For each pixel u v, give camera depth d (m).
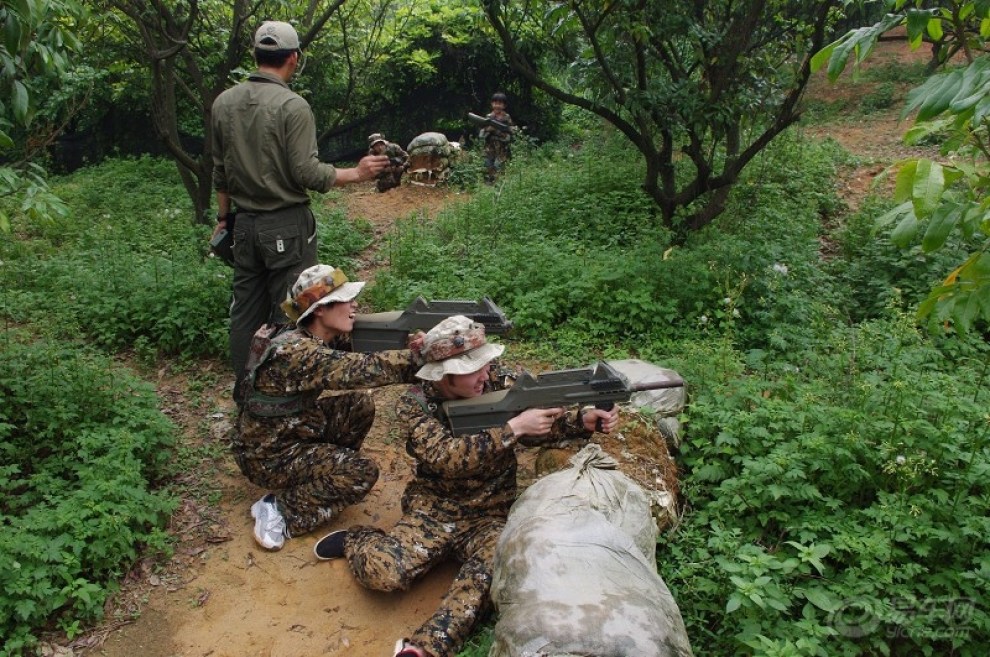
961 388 4.64
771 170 10.12
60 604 3.66
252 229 4.89
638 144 7.95
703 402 4.62
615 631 2.65
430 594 3.86
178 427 5.33
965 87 2.39
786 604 3.23
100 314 6.49
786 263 7.09
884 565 3.46
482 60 16.12
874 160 11.47
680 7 7.51
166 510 4.31
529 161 12.97
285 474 4.25
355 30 12.83
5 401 4.91
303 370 3.97
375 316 4.34
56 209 4.63
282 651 3.60
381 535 3.92
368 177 4.96
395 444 5.14
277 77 4.85
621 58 7.70
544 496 3.37
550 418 3.64
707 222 8.31
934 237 2.44
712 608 3.41
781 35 8.16
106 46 11.37
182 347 6.39
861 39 2.74
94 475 4.34
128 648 3.63
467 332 3.66
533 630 2.69
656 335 6.22
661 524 3.84
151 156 15.58
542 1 7.54
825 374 5.08
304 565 4.10
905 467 3.67
